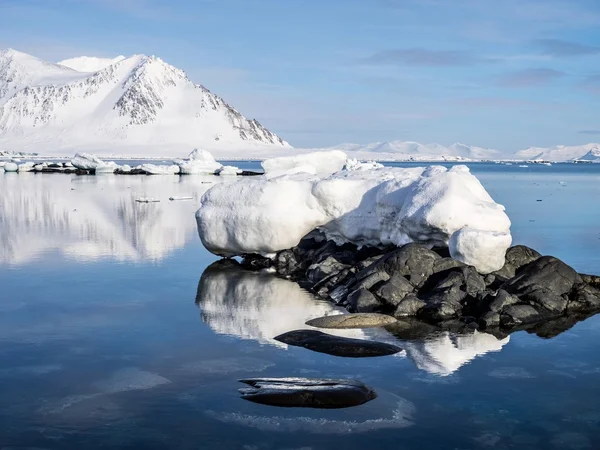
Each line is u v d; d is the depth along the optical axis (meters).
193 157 93.94
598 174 110.06
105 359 11.35
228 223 19.69
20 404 9.51
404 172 19.38
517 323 13.70
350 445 8.37
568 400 9.80
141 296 15.95
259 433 8.63
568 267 15.42
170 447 8.29
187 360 11.27
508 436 8.66
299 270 19.08
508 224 16.28
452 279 14.90
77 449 8.23
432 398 9.77
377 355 11.54
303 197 19.20
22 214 33.66
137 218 32.31
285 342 12.22
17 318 13.92
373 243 18.38
